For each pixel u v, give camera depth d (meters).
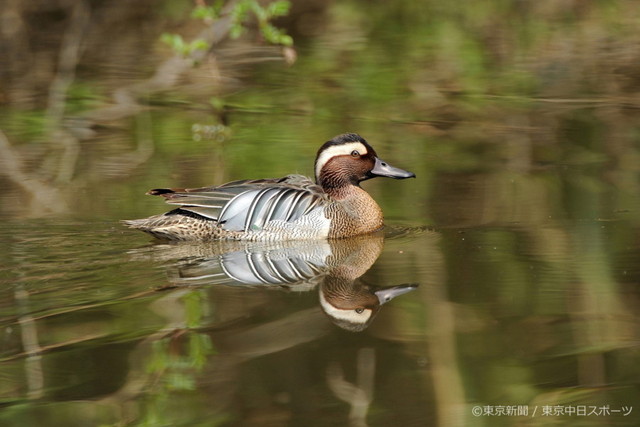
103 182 15.41
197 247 12.32
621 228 12.45
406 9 29.44
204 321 9.12
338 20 28.58
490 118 19.42
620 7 28.75
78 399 7.53
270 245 12.55
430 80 22.58
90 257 11.59
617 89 21.38
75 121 19.59
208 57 24.06
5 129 18.92
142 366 8.10
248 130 18.83
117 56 25.22
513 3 29.31
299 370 8.00
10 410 7.36
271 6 20.38
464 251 11.69
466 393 7.63
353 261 11.52
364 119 19.58
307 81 22.67
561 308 9.39
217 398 7.50
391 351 8.38
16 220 13.25
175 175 15.77
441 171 16.02
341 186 13.50
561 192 14.52
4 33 26.53
